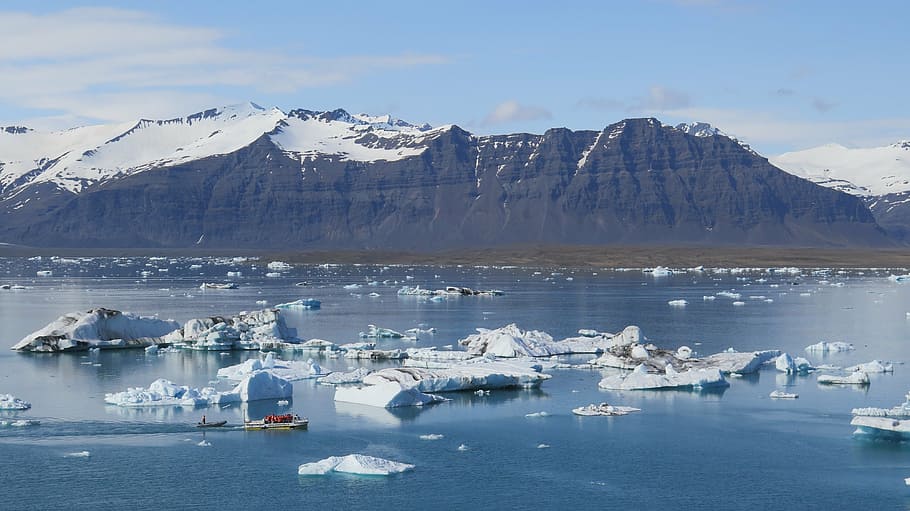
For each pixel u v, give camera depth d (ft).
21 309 654.53
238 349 457.27
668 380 370.32
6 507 244.63
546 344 448.65
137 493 253.65
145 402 338.13
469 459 280.51
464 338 493.77
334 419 321.32
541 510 244.01
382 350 442.50
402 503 248.11
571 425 315.37
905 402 334.24
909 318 593.83
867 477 266.36
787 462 278.67
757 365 405.39
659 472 270.05
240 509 244.01
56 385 371.76
